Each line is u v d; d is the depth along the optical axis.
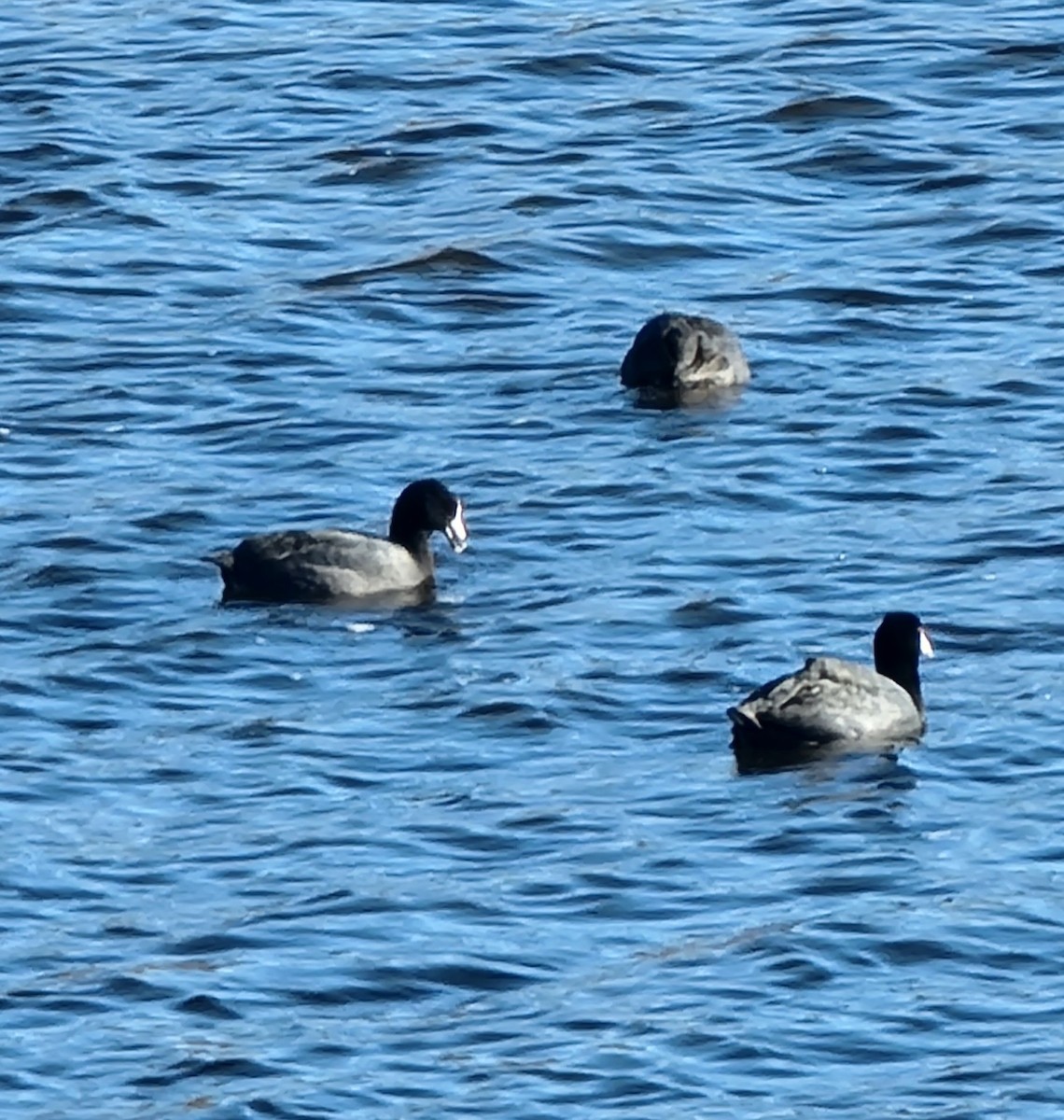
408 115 47.34
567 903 27.12
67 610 33.34
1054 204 43.81
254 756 29.97
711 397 38.59
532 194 44.56
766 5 51.31
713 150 45.94
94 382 39.28
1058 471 36.22
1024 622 32.56
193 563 34.62
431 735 30.39
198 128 47.09
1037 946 26.28
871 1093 24.12
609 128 46.75
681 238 43.25
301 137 46.75
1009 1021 25.17
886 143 46.00
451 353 40.06
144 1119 23.84
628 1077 24.38
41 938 26.64
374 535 34.16
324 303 41.41
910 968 25.98
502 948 26.39
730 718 29.84
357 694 31.36
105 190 44.97
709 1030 25.03
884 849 27.94
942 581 33.56
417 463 37.03
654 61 49.12
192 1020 25.33
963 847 28.02
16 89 48.41
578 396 38.75
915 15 50.69
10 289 41.91
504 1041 24.95
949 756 29.70
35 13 51.84
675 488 36.09
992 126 46.56
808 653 31.98
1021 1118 23.73
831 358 39.59
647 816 28.66
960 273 41.91
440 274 42.25
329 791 29.27
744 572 33.94
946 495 35.75
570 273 42.34
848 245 42.94
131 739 30.41
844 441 37.25
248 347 40.16
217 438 37.78
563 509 35.72
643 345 38.84
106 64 49.41
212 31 50.78
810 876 27.50
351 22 51.00
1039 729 30.19
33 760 29.94
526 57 49.22
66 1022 25.30
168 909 27.09
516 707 30.88
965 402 38.12
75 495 36.25
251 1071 24.53
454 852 28.05
